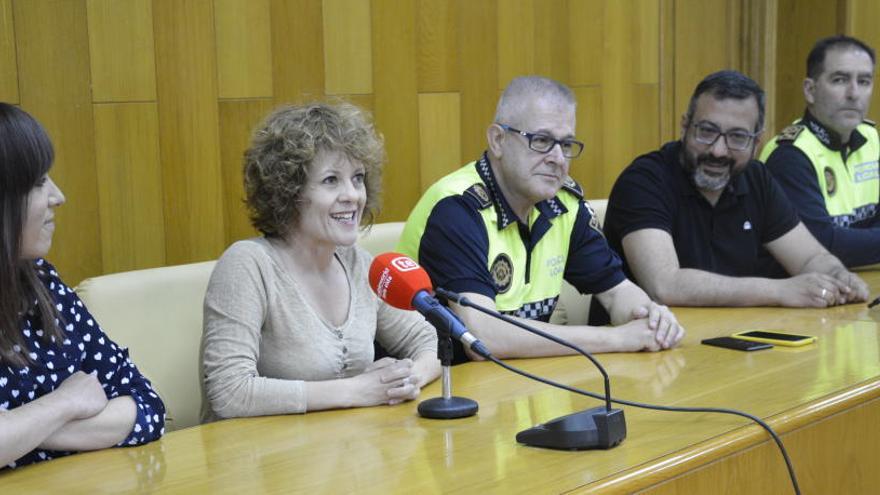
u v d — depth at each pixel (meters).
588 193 4.50
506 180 2.69
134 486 1.61
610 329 2.50
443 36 3.92
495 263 2.66
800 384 2.13
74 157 2.97
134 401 1.86
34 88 2.88
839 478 2.05
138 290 2.50
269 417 2.00
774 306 2.99
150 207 3.15
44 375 1.81
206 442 1.84
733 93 3.10
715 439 1.78
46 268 1.91
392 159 3.79
